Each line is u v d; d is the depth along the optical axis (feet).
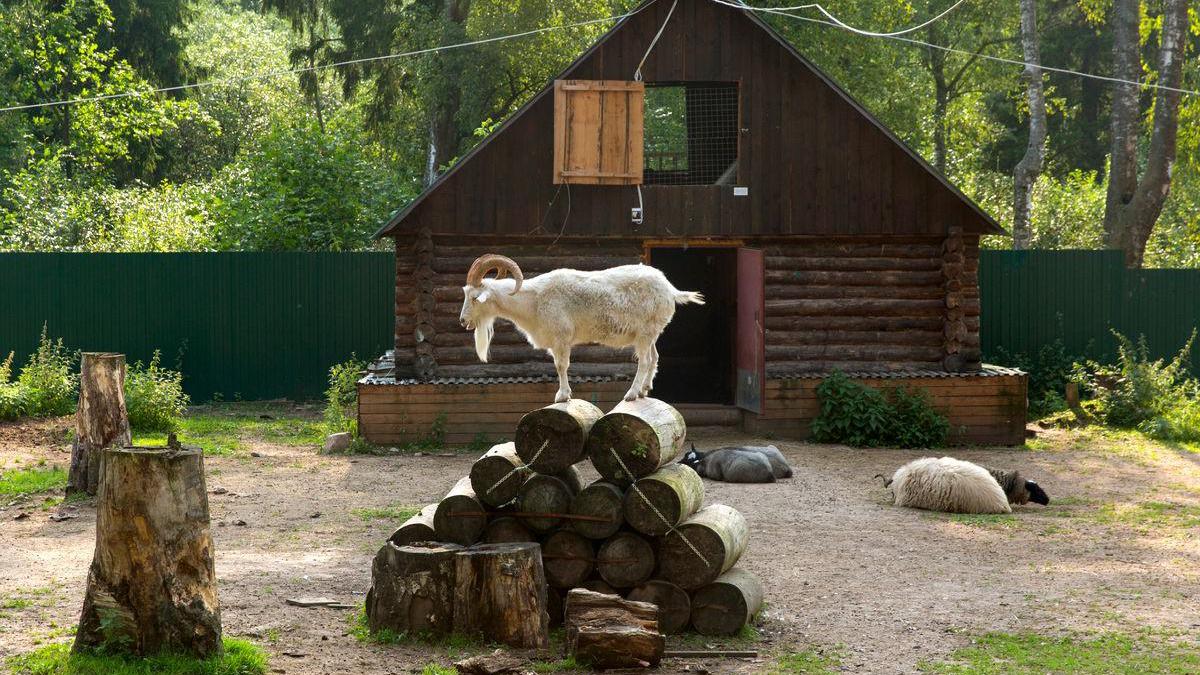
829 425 56.59
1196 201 114.32
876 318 58.59
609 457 26.05
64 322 69.10
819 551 35.09
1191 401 62.90
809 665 24.31
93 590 22.34
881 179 57.62
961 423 57.31
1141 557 34.73
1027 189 80.89
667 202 57.21
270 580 29.99
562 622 26.58
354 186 85.10
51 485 43.50
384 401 54.85
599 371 56.90
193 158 151.33
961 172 122.62
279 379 70.79
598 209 57.06
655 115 105.81
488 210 56.44
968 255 58.75
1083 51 133.90
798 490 45.21
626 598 26.30
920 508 42.01
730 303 67.10
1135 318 70.13
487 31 114.73
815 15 98.63
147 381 59.31
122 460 22.00
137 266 69.51
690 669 23.98
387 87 127.95
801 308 58.18
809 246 58.34
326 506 41.09
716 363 75.82
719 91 62.39
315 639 24.88
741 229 57.57
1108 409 62.90
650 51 56.49
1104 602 29.40
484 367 57.06
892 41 110.93
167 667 21.76
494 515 26.63
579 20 118.21
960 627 27.12
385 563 25.31
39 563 31.68
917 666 24.30
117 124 111.14
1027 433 60.03
